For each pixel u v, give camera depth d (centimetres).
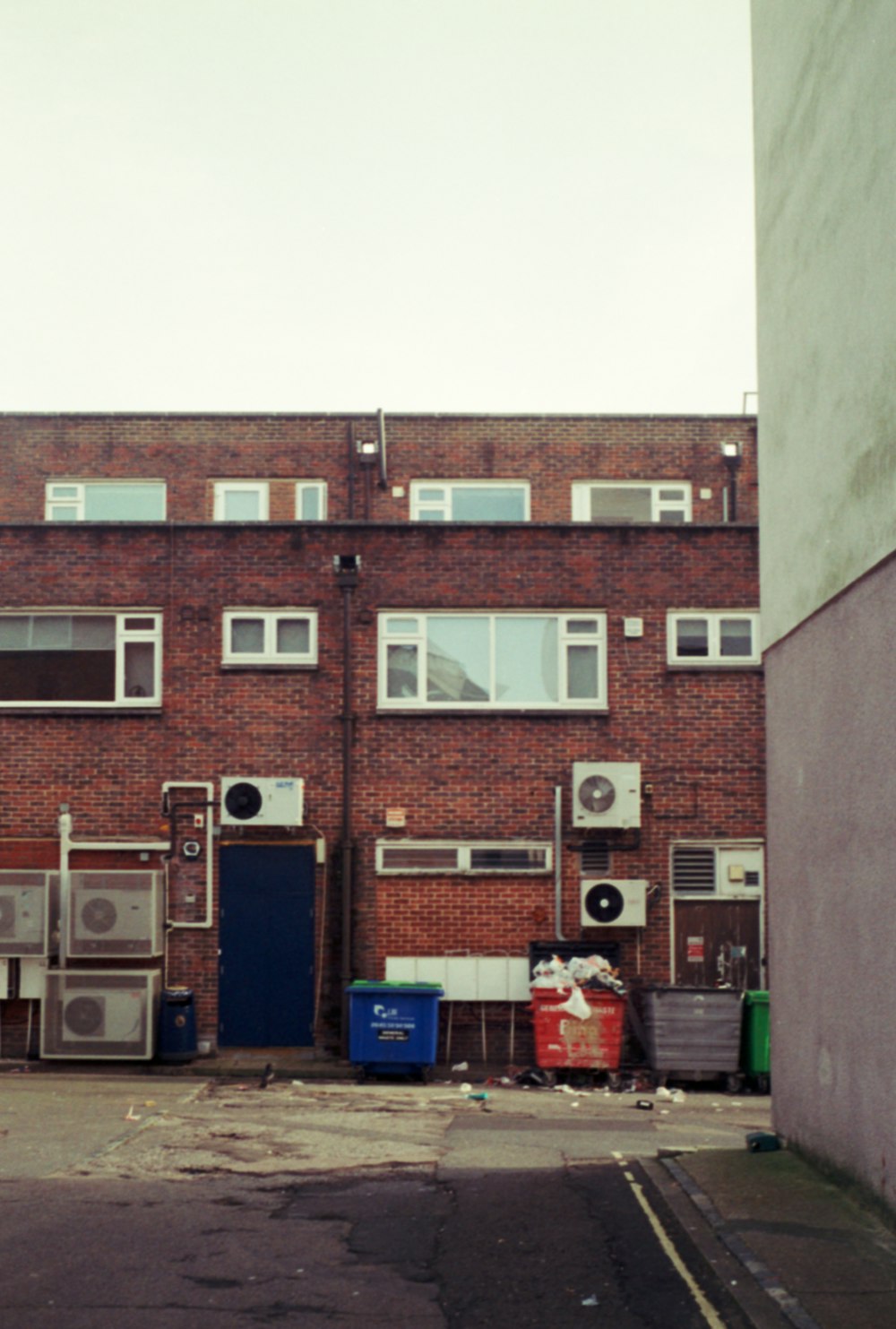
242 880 1875
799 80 1050
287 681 1911
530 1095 1634
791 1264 725
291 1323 661
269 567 1931
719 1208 860
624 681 1911
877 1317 636
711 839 1884
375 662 1914
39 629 1927
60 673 1916
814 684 1004
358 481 2378
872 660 869
